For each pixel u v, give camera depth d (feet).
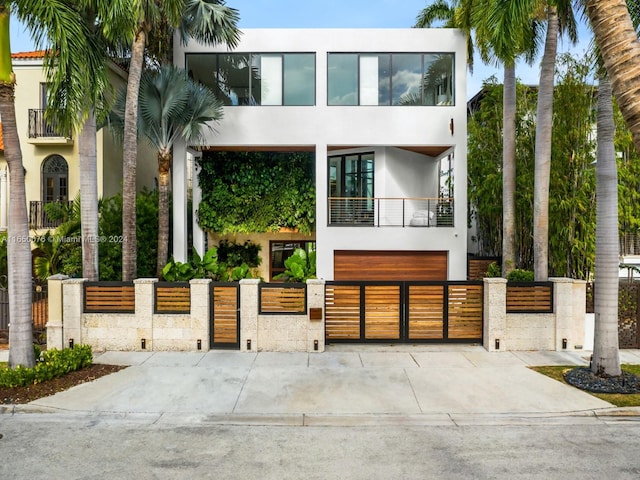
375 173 53.26
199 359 29.63
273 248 60.08
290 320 31.42
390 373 26.89
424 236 48.42
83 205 33.81
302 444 18.53
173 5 34.83
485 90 54.65
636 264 52.65
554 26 35.04
